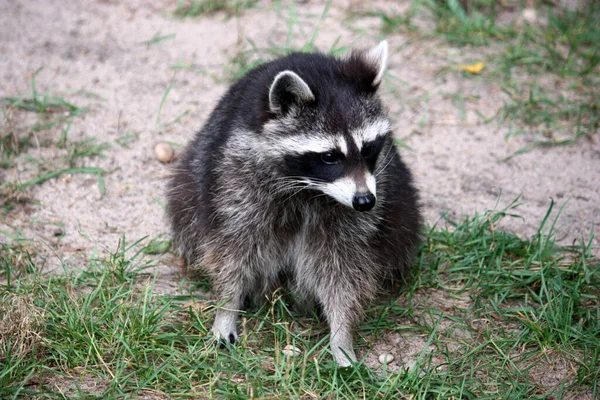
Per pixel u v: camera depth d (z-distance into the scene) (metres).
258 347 5.52
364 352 5.61
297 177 5.38
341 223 5.59
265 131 5.36
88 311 5.50
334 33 9.41
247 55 8.91
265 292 5.94
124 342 5.20
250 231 5.59
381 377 5.20
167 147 7.61
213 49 9.13
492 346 5.59
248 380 5.05
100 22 9.52
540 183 7.50
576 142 8.01
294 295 5.88
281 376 5.00
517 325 5.82
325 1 10.05
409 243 6.04
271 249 5.72
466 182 7.51
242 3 9.80
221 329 5.61
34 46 8.98
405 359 5.51
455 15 9.63
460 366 5.40
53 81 8.48
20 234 6.50
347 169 5.26
